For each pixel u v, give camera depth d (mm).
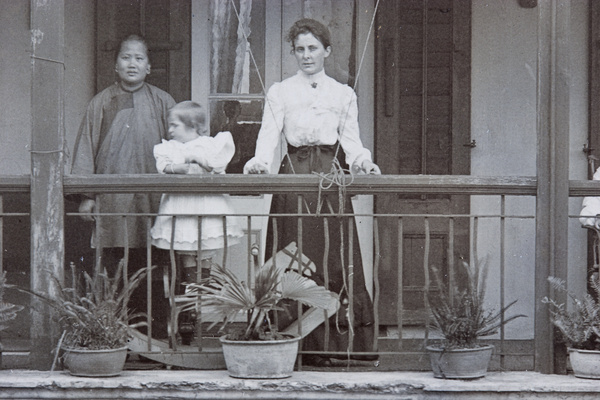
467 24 7328
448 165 7336
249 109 7383
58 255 5703
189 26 7234
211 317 6031
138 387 5387
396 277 7301
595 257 6633
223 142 6137
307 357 6008
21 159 7383
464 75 7324
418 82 7320
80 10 7316
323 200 6105
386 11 7289
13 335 6953
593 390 5379
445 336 5582
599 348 5551
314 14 7387
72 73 7312
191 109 6215
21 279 7070
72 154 7215
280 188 5746
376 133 7297
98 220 5734
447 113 7336
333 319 5977
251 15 7410
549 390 5391
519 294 7434
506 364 6207
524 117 7461
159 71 7227
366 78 7379
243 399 5406
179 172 5895
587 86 7406
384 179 5734
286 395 5406
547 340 5746
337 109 6234
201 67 7352
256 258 5957
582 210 6617
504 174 7434
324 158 6211
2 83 7398
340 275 6062
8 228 7094
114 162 6672
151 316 6148
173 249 5746
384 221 7332
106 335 5523
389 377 5574
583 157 7410
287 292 5559
